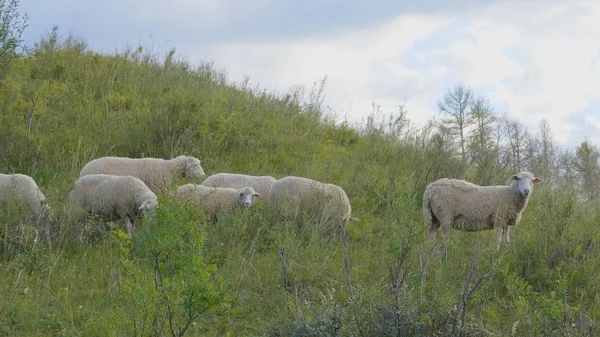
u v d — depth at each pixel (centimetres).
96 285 765
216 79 1827
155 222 576
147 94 1585
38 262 785
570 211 898
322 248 887
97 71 1645
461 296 614
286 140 1430
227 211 1009
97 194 951
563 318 634
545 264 806
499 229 945
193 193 1005
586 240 864
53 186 1078
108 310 664
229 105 1552
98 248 862
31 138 1271
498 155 1404
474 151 1428
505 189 944
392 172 1238
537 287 781
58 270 786
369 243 945
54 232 873
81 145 1291
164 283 559
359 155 1413
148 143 1316
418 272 691
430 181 1219
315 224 964
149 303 549
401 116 1562
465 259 835
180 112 1387
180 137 1316
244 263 823
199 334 673
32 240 830
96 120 1391
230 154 1345
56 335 655
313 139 1501
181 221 572
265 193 1106
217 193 1023
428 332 565
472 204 941
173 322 653
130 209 949
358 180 1217
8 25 1322
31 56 1705
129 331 609
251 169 1284
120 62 1738
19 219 852
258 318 705
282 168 1320
